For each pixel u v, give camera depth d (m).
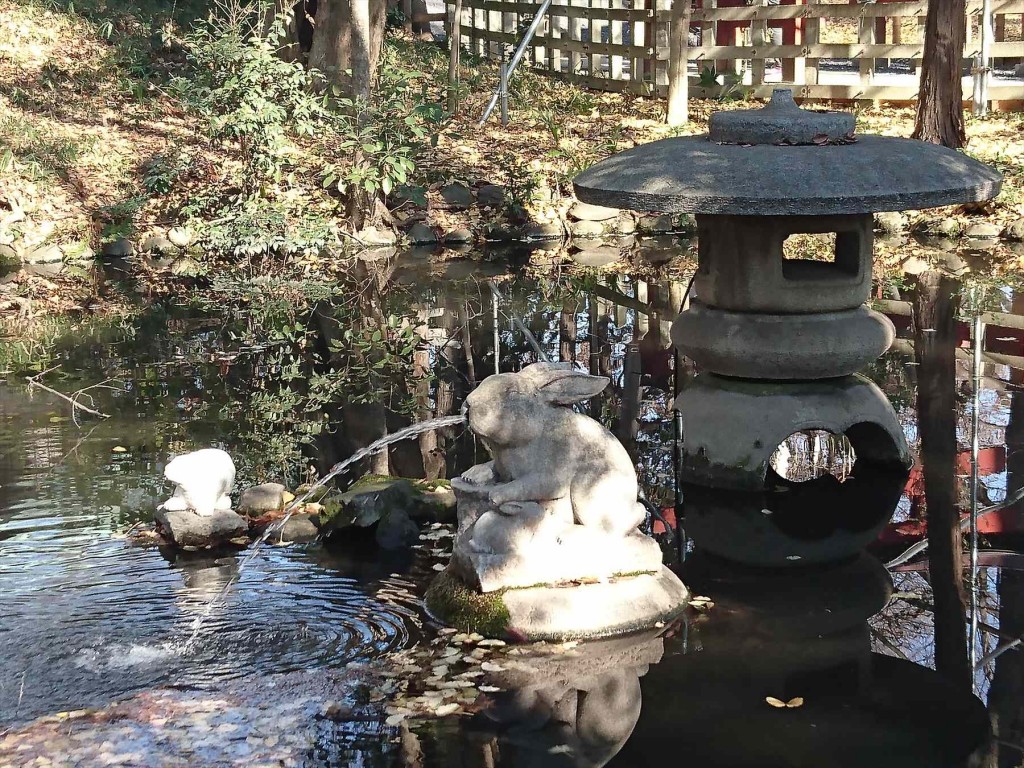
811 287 6.33
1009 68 19.95
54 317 10.80
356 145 13.41
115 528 5.85
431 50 20.36
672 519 6.05
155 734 3.94
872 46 16.97
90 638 4.66
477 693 4.25
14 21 17.16
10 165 13.79
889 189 5.85
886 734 3.96
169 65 17.22
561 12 19.28
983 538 5.74
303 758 3.80
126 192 14.17
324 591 5.14
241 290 11.87
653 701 4.20
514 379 4.93
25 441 7.25
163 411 7.94
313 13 17.84
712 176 5.98
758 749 3.87
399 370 9.01
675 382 8.34
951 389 8.02
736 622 4.86
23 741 3.89
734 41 19.31
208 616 4.87
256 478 6.62
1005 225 13.38
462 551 4.95
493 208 14.59
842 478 6.61
